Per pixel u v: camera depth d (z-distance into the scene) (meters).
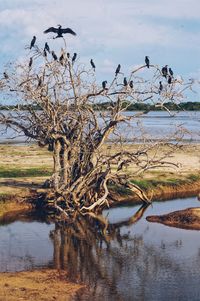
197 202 36.19
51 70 30.20
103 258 23.38
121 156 32.41
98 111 34.62
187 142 70.19
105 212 33.03
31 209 32.22
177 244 25.89
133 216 31.98
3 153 54.38
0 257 23.25
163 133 77.69
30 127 32.06
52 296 18.27
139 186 38.03
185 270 21.78
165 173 42.84
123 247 25.28
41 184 36.44
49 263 22.52
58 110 30.95
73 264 22.42
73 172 31.86
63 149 31.73
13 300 17.56
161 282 20.20
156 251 24.64
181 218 30.56
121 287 19.61
